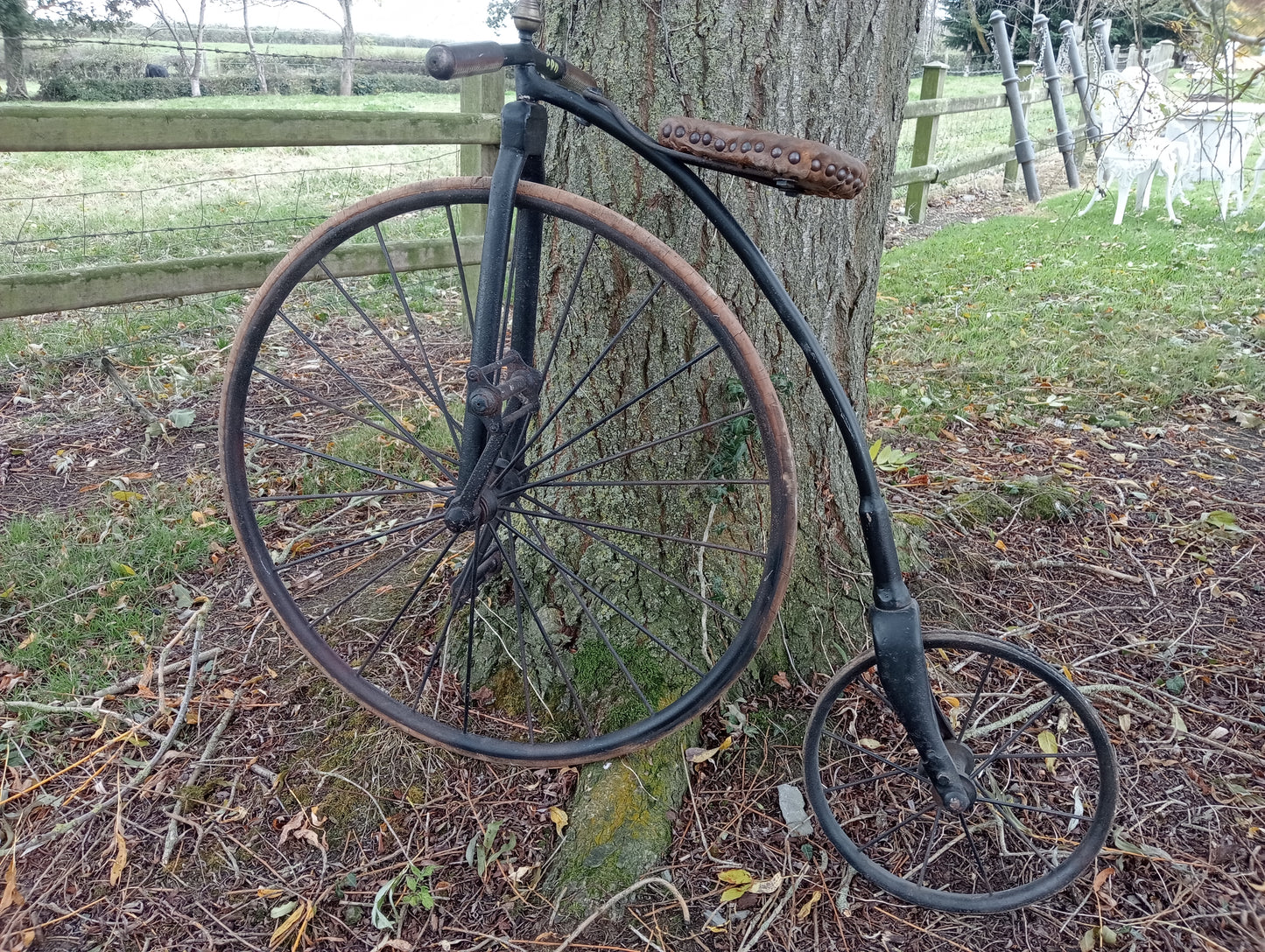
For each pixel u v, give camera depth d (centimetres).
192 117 301
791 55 164
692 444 187
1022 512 263
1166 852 159
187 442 311
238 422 165
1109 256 559
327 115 334
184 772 179
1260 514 263
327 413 332
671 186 170
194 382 354
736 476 188
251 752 184
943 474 281
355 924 155
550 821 171
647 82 165
